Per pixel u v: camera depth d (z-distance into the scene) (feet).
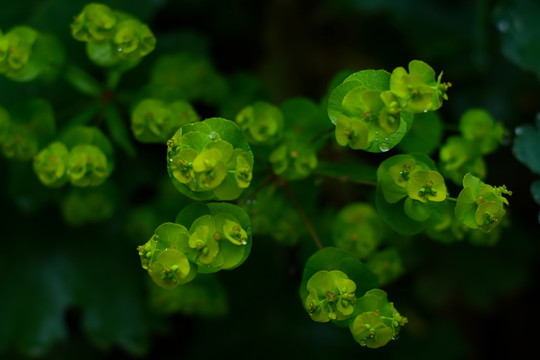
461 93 2.29
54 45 1.87
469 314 2.39
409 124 1.67
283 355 2.17
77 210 1.96
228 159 1.64
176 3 2.34
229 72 2.43
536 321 2.39
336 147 1.95
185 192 1.65
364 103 1.65
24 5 2.05
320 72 2.44
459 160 1.83
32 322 2.08
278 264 2.09
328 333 2.19
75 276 2.10
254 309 2.14
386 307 1.66
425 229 1.76
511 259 2.22
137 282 2.10
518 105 2.27
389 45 2.41
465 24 2.32
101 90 1.92
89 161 1.81
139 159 2.10
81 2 2.06
